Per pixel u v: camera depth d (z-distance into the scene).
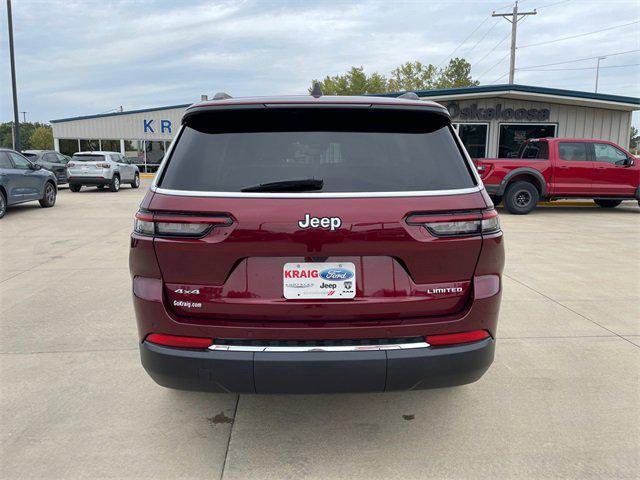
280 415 2.94
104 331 4.23
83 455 2.54
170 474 2.39
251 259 2.21
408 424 2.84
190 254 2.21
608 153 12.05
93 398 3.12
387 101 2.47
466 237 2.26
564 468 2.44
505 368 3.54
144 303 2.28
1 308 4.84
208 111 2.46
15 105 21.86
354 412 2.97
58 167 20.28
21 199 12.27
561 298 5.20
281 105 2.43
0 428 2.78
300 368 2.18
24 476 2.38
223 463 2.48
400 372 2.22
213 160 2.34
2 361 3.64
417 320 2.27
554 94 15.77
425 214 2.21
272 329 2.20
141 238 2.26
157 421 2.86
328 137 2.42
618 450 2.58
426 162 2.37
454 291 2.29
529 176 12.09
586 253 7.52
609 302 5.07
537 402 3.08
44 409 2.98
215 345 2.23
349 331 2.21
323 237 2.17
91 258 7.15
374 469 2.44
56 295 5.28
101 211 12.92
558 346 3.93
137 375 3.43
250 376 2.20
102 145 34.38
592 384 3.30
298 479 2.36
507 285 5.70
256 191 2.21
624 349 3.87
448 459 2.51
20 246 8.09
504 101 16.56
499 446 2.62
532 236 9.04
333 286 2.22
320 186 2.22
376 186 2.24
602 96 15.71
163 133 34.00
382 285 2.23
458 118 16.73
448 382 2.31
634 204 15.11
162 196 2.25
